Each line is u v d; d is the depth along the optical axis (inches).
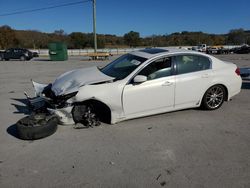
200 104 227.5
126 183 124.3
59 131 186.9
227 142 168.4
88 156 150.6
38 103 207.3
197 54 222.2
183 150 157.5
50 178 129.0
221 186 121.5
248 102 261.9
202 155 151.1
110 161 144.7
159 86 201.9
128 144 166.1
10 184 124.3
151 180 126.6
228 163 142.0
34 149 160.2
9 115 230.7
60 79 218.4
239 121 207.0
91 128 192.2
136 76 193.8
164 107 209.6
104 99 187.3
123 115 197.6
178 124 200.4
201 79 218.8
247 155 150.9
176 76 209.5
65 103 186.1
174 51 217.2
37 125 172.4
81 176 130.3
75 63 896.9
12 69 657.0
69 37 2935.5
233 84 235.9
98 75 205.3
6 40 2664.9
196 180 126.3
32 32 3085.6
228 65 239.0
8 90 348.5
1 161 146.2
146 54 215.3
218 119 211.5
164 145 164.4
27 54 1140.5
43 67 719.1
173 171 134.3
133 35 3275.1
